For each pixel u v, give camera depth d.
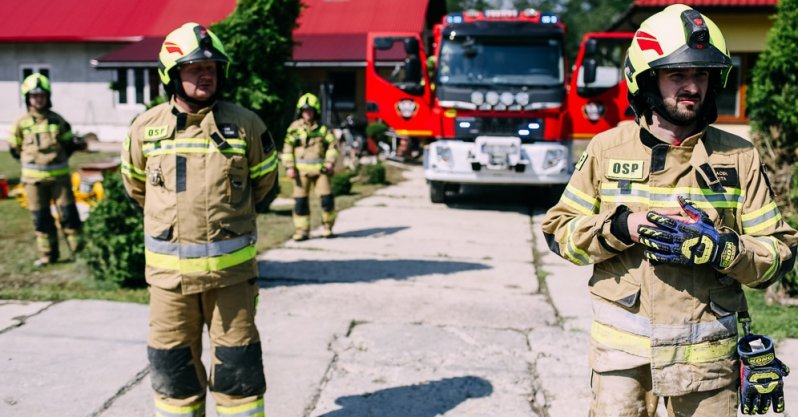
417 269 7.63
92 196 11.99
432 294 6.66
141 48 24.92
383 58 21.89
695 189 2.54
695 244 2.36
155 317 3.41
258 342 3.50
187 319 3.42
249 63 11.27
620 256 2.62
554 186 12.19
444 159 11.45
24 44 26.83
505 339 5.46
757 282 2.49
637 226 2.45
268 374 4.71
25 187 7.57
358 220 10.71
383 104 11.99
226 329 3.40
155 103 8.00
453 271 7.58
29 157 7.48
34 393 4.31
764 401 2.52
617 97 11.28
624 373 2.63
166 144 3.36
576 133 11.34
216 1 27.69
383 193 13.93
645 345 2.56
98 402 4.21
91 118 26.73
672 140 2.59
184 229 3.31
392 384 4.59
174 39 3.31
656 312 2.54
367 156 20.06
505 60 11.41
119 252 6.54
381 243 8.98
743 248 2.39
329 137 9.02
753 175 2.55
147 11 27.39
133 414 4.07
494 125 11.26
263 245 8.73
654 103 2.54
